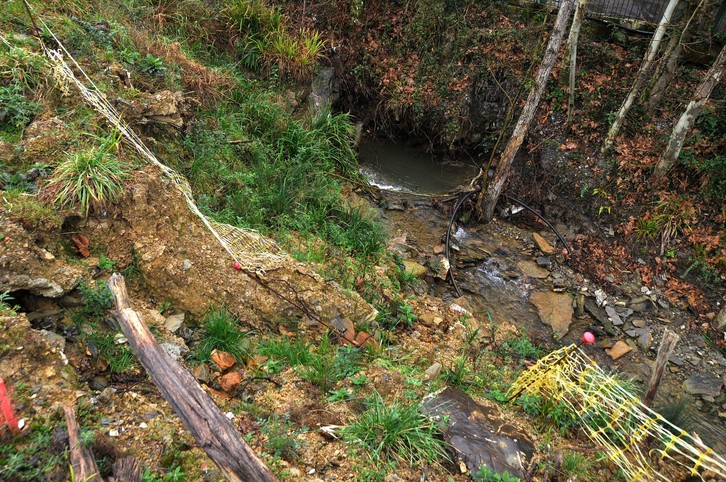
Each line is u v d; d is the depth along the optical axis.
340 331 5.04
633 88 8.63
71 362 3.51
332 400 4.16
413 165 10.54
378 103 10.90
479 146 10.70
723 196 8.61
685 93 9.58
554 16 10.54
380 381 4.50
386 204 9.19
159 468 3.04
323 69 10.31
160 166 5.23
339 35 10.94
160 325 4.18
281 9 10.75
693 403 6.54
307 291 5.08
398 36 11.04
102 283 4.09
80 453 2.76
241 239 5.29
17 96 5.02
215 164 6.64
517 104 10.26
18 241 3.77
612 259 8.59
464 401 4.40
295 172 7.63
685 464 4.49
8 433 2.84
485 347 6.25
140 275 4.43
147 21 8.32
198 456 3.19
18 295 3.74
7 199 4.08
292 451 3.50
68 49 6.05
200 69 8.05
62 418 3.02
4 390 2.85
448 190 9.87
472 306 7.53
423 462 3.67
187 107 6.94
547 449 4.14
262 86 9.40
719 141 8.98
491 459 3.77
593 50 10.13
